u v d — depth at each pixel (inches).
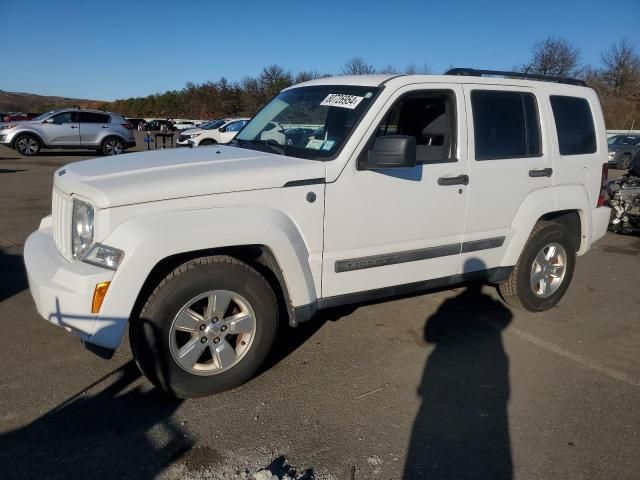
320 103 152.0
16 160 652.7
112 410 119.5
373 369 144.0
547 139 173.9
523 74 176.1
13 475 98.0
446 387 136.3
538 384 139.8
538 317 187.2
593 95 192.9
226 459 105.2
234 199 119.8
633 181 330.3
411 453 109.3
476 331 172.2
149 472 100.7
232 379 126.7
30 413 116.9
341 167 131.9
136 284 109.3
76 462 102.2
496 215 164.6
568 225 195.3
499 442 114.1
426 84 147.9
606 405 130.3
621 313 194.5
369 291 145.0
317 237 132.0
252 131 170.1
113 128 763.4
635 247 305.0
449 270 159.3
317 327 170.2
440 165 149.4
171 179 116.2
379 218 140.3
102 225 110.0
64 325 110.5
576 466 107.2
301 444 110.7
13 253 233.1
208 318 121.3
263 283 125.5
